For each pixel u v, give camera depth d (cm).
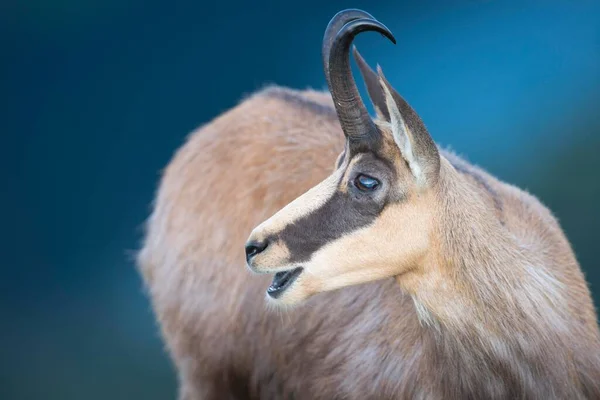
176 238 2472
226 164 2398
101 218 4753
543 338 1691
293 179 2239
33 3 5594
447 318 1705
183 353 2498
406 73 5175
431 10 5412
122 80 5362
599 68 4962
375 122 1719
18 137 5128
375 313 2023
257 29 5512
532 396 1697
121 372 3862
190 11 5591
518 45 5141
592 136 4581
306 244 1681
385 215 1656
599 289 3750
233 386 2414
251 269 1712
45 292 4353
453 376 1759
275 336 2259
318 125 2300
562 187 4319
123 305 4269
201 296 2403
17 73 5412
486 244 1689
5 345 4012
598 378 1766
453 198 1677
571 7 5269
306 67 5312
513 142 4672
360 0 5494
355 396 2019
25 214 4762
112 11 5600
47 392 3756
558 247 1952
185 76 5334
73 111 5212
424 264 1683
